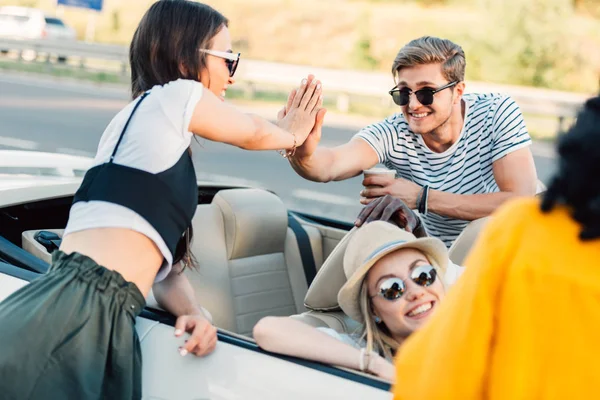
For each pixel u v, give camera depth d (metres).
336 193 8.95
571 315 1.31
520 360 1.33
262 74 16.39
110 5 30.11
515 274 1.35
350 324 2.76
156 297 2.36
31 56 19.98
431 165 3.21
